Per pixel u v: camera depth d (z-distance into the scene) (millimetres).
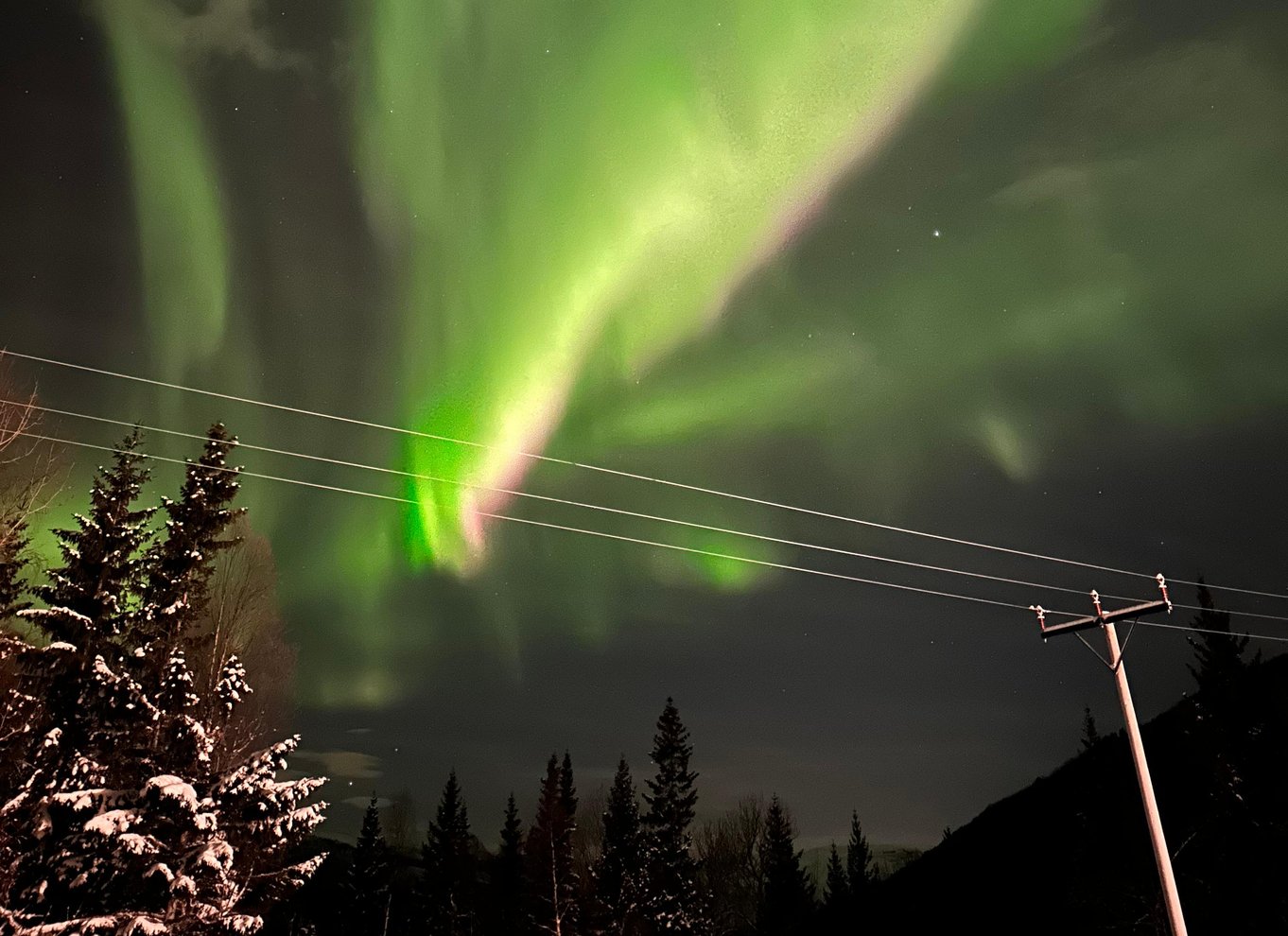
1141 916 31500
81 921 13844
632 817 62812
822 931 58250
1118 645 17469
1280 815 27891
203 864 14859
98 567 18375
